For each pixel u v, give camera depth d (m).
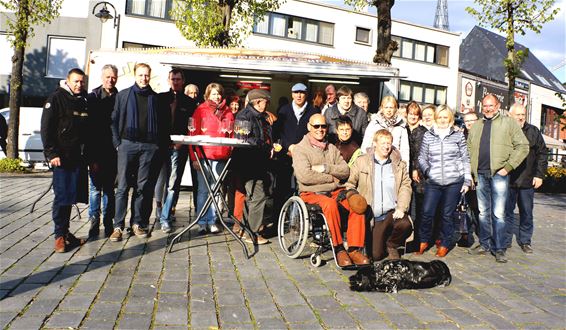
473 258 5.49
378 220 5.23
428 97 31.03
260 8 13.33
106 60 9.37
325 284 4.20
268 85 10.71
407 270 4.20
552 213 10.18
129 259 4.69
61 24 20.94
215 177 5.67
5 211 6.96
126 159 5.35
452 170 5.39
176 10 12.99
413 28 30.19
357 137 6.31
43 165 14.49
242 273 4.42
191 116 6.23
